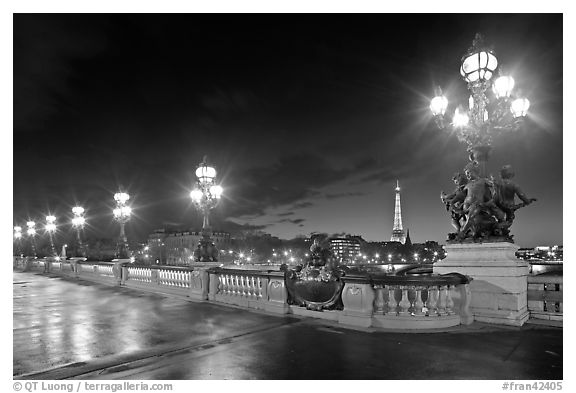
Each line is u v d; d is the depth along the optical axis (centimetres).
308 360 759
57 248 4431
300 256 12925
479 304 1095
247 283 1442
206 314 1275
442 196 1246
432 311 1029
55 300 1678
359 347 847
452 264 1155
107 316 1257
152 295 1859
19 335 984
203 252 1705
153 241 16738
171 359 774
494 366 722
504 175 1146
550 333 960
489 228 1140
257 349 838
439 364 732
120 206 2542
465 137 1184
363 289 1050
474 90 1148
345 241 14888
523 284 1102
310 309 1202
